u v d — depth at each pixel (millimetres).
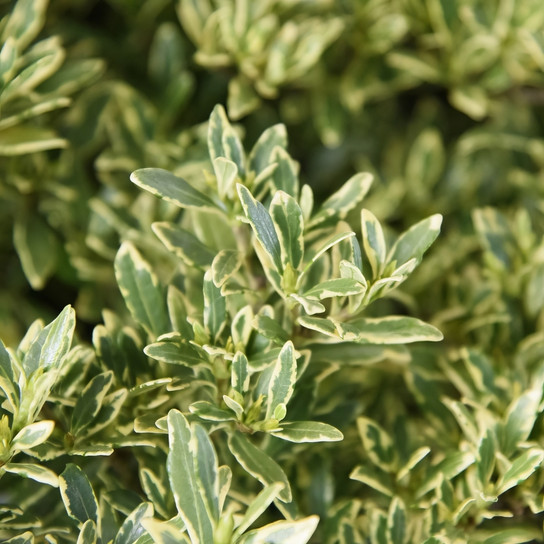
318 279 770
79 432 750
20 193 843
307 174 884
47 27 868
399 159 887
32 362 736
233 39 829
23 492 768
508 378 794
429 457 796
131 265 768
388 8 863
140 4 868
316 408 788
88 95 857
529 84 865
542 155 861
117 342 769
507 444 765
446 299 845
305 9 854
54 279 864
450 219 875
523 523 771
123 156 844
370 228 748
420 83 883
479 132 863
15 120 790
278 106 872
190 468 720
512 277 826
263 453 742
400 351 772
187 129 859
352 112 869
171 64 863
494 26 853
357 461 798
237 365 736
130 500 759
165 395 763
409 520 769
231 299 771
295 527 710
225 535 713
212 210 760
